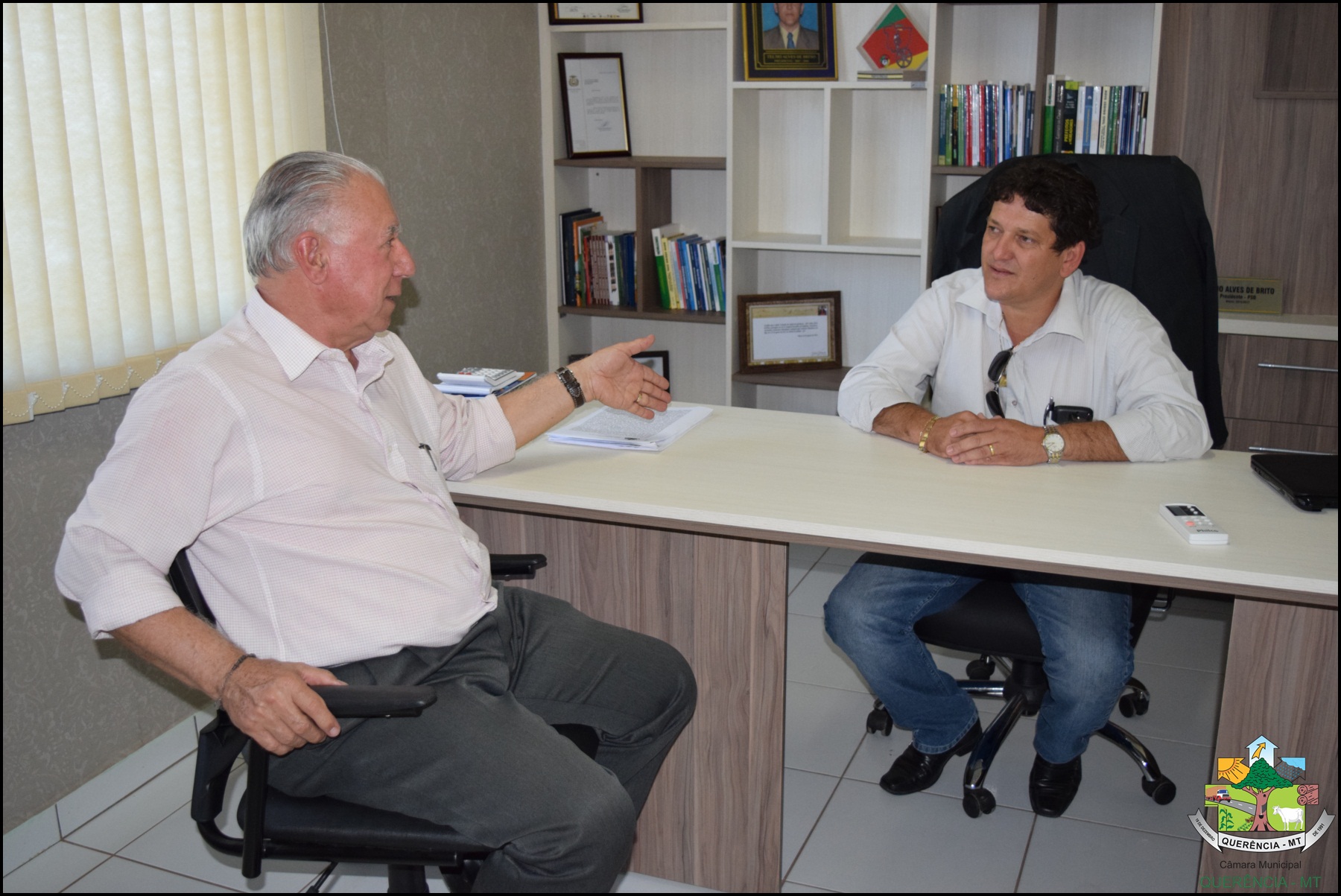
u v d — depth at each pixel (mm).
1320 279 3357
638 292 3867
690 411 2305
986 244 2049
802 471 1924
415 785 1449
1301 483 1767
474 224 3514
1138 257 2275
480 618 1647
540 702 1696
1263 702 1602
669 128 3930
